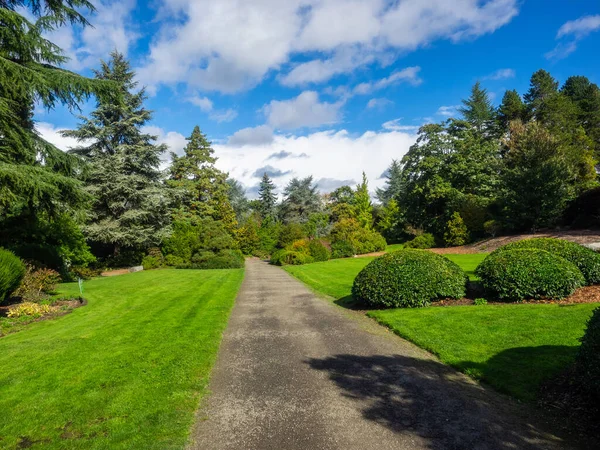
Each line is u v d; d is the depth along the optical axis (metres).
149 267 25.11
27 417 3.69
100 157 24.70
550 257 7.80
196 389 4.32
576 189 25.62
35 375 4.80
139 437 3.28
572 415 3.43
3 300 9.65
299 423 3.49
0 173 8.75
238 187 60.19
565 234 20.39
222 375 4.79
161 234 26.00
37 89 10.45
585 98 41.38
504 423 3.38
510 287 7.67
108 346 6.05
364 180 47.09
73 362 5.28
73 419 3.63
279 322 7.77
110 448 3.12
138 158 25.70
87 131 24.17
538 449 2.96
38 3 10.98
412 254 8.66
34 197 10.24
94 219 24.03
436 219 33.53
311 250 26.97
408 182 36.09
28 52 10.42
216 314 8.53
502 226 25.56
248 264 30.16
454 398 3.92
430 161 32.72
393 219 42.88
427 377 4.52
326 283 13.95
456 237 28.08
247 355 5.61
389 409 3.72
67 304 10.14
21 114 11.99
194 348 5.86
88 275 18.95
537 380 4.13
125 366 5.07
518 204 23.52
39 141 11.56
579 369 3.70
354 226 34.28
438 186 32.03
